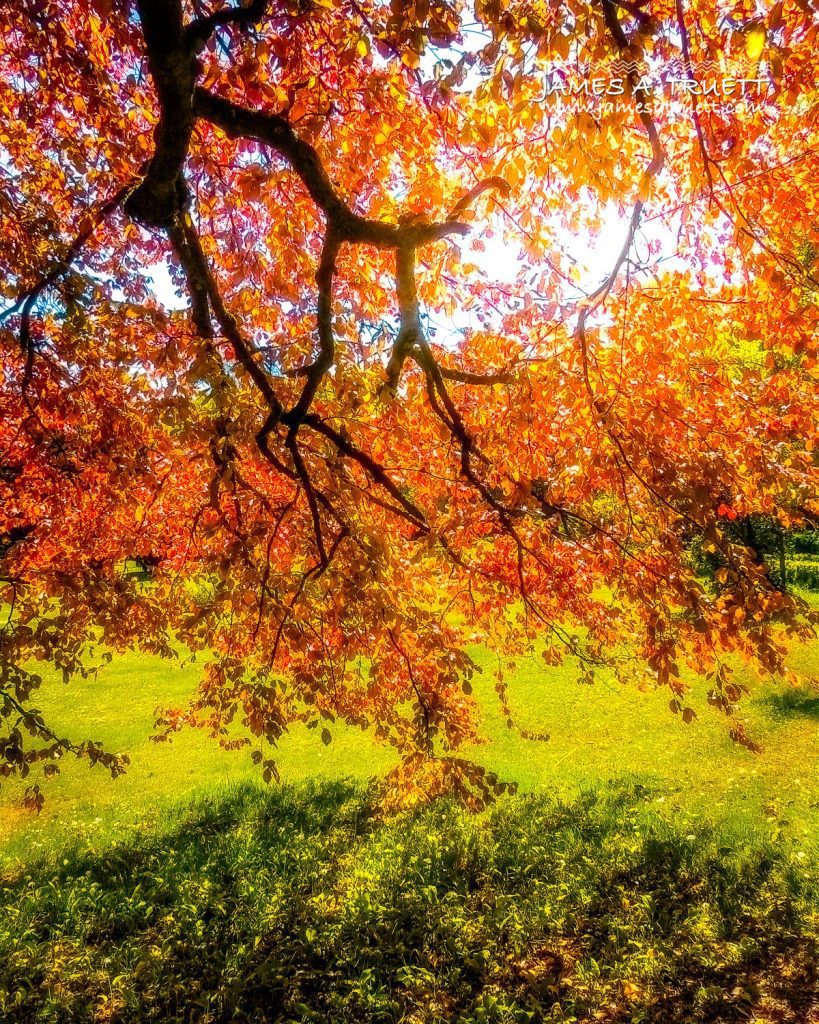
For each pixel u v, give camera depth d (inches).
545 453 219.5
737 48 136.9
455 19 147.7
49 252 215.6
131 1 180.2
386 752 470.0
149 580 256.5
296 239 225.6
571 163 165.8
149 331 191.8
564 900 261.9
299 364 191.8
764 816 315.0
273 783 401.1
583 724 493.7
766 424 192.1
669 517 199.6
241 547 161.0
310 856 301.4
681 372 205.2
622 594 206.5
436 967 233.3
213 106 159.5
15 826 382.3
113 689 670.5
